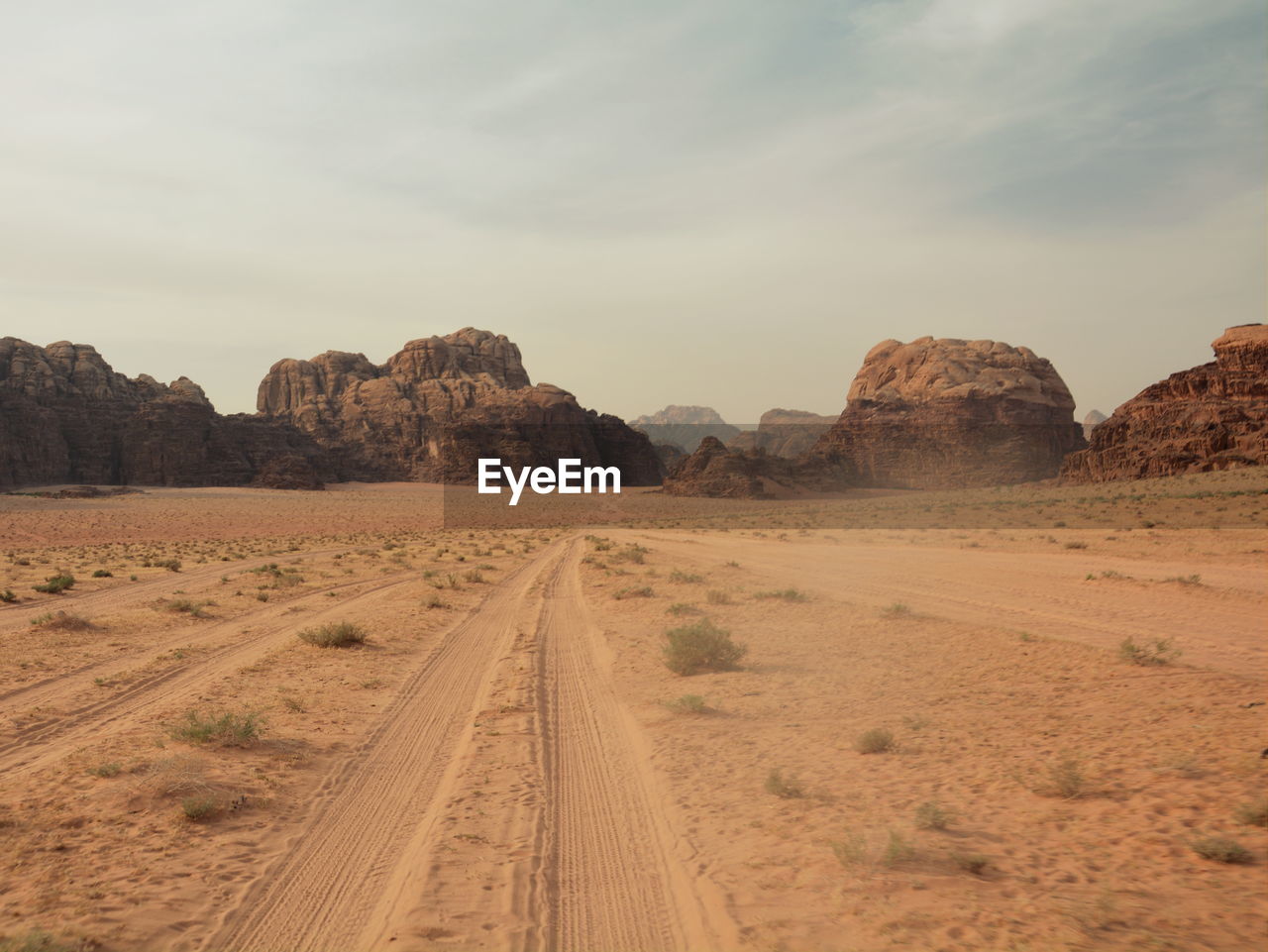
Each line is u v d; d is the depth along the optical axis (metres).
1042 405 185.12
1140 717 10.00
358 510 128.00
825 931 5.35
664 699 13.00
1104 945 4.84
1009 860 6.25
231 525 104.44
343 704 13.19
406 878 6.68
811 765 9.23
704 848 7.07
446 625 22.31
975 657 14.86
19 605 26.75
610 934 5.65
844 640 17.56
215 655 17.86
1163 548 34.31
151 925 5.84
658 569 36.50
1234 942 4.79
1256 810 6.48
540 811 8.20
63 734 11.49
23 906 6.10
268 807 8.45
